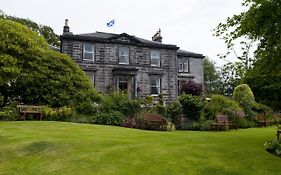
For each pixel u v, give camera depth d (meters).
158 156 10.30
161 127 21.00
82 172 8.99
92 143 11.88
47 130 15.68
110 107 24.16
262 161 10.20
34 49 24.08
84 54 34.28
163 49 37.75
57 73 24.50
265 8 11.16
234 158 10.46
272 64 12.05
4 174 9.06
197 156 10.52
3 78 22.22
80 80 25.38
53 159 10.15
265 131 19.78
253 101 30.03
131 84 35.19
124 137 13.80
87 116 22.94
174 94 37.25
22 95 23.80
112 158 10.04
